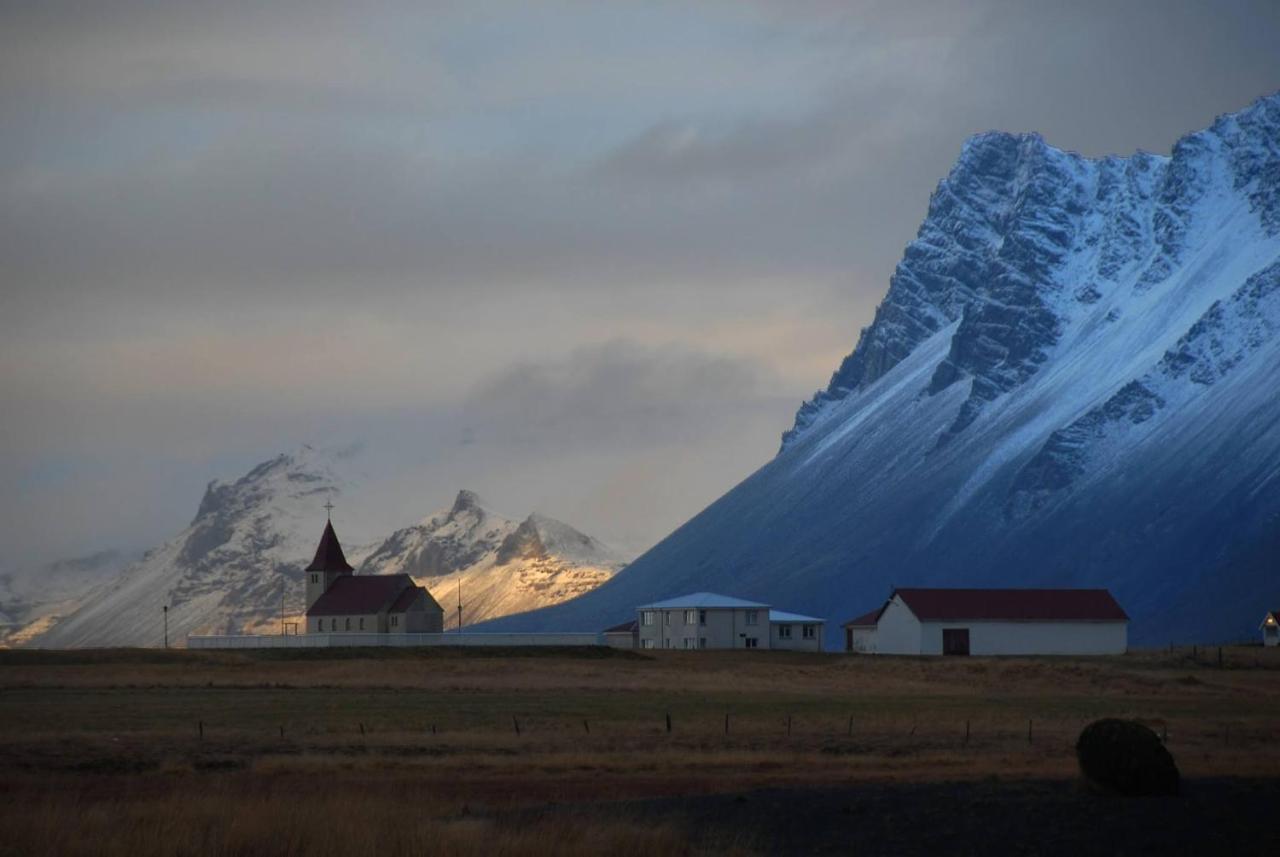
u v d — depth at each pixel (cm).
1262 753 10575
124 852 6366
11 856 6297
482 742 10944
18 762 9831
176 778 9200
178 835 6525
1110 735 7881
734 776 9294
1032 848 6862
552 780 9150
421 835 6481
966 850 6875
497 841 6456
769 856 6819
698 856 6600
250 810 6894
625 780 9150
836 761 9975
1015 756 10269
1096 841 6938
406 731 11812
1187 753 10488
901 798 7944
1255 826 7138
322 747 10638
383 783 8962
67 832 6569
